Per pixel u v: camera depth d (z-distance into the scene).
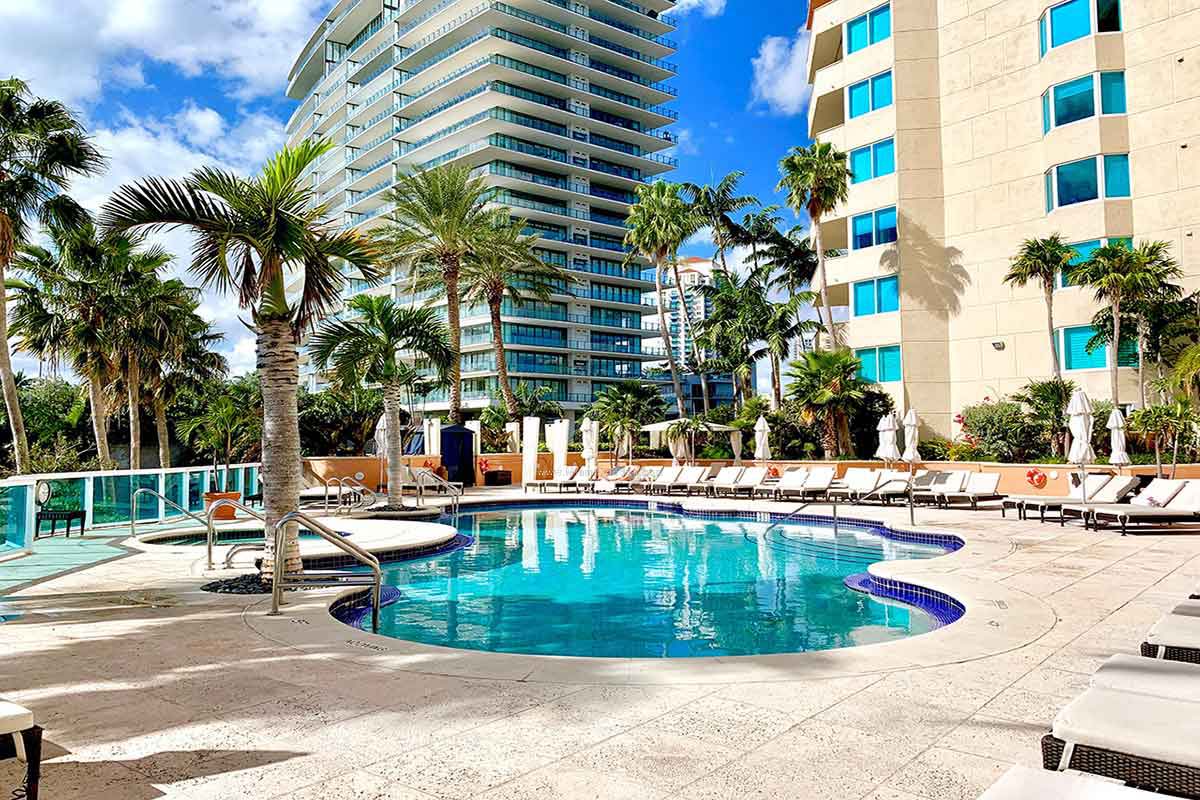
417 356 19.67
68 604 7.66
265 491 9.27
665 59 90.06
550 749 3.71
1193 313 22.16
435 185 32.19
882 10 29.55
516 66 71.62
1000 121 26.98
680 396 41.22
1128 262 21.64
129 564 10.60
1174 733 2.55
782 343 35.09
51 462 29.66
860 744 3.74
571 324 68.94
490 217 35.66
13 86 19.77
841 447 26.53
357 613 8.61
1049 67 25.31
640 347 76.56
